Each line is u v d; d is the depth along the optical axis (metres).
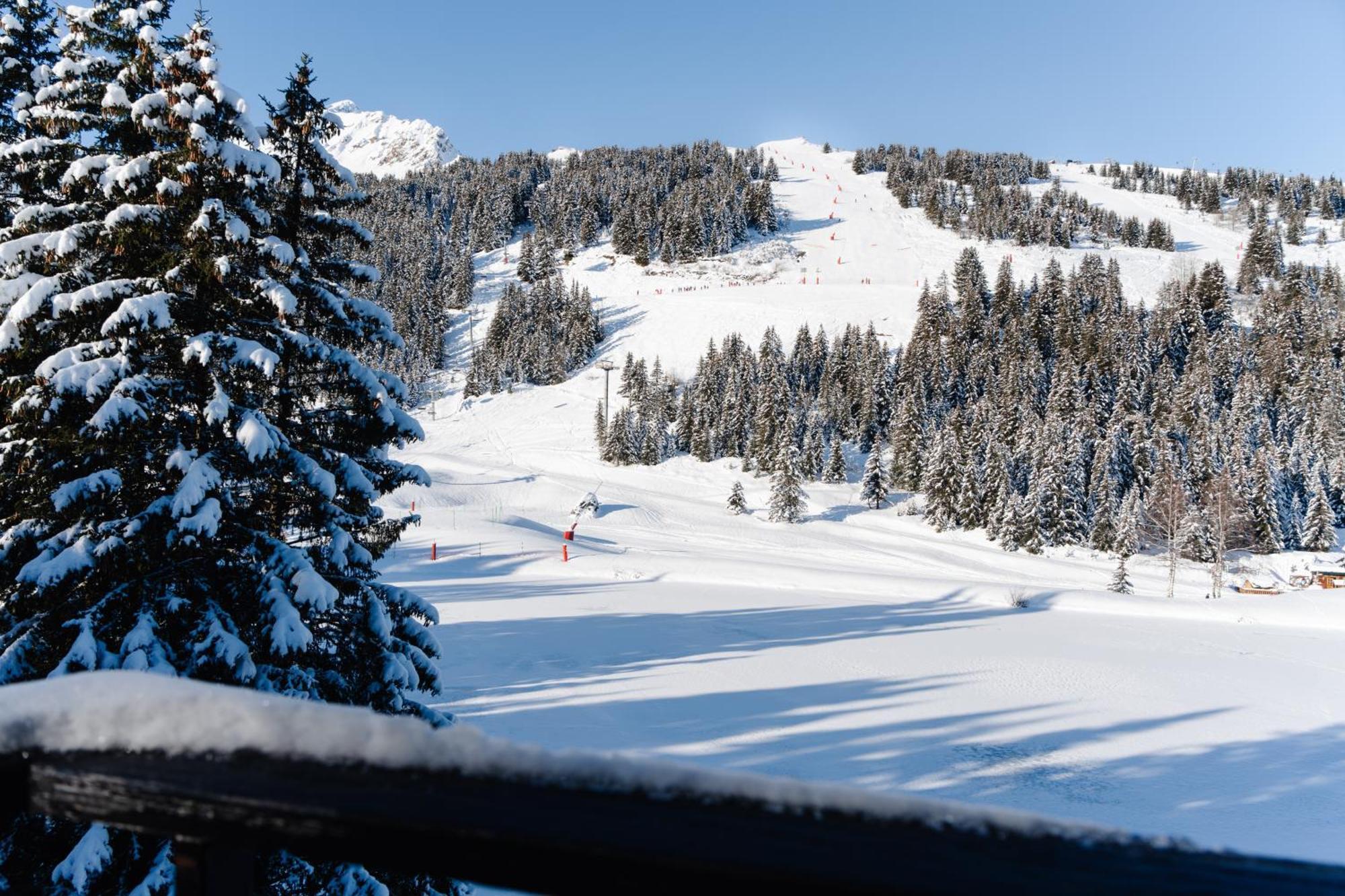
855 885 0.36
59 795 0.66
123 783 0.63
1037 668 16.48
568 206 135.00
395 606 7.21
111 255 6.54
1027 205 138.00
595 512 47.28
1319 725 12.98
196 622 5.92
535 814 0.47
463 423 77.00
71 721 0.70
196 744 0.64
